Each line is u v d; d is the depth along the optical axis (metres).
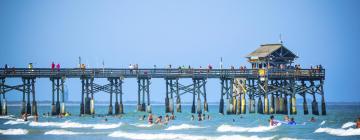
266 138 69.25
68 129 83.06
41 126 87.25
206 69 99.44
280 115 99.56
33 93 97.19
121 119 95.81
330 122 89.25
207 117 98.75
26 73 96.00
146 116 99.38
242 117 96.44
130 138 72.44
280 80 101.94
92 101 97.44
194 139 70.00
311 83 102.25
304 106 102.75
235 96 99.81
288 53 104.44
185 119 96.19
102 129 83.00
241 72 99.75
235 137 70.50
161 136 73.19
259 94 100.44
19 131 79.69
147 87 99.81
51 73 96.38
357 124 76.69
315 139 68.06
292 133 74.56
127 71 98.06
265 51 104.44
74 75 96.75
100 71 97.06
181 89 100.62
